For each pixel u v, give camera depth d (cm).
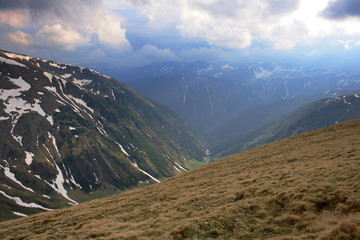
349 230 1395
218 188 3111
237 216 2058
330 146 4388
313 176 2555
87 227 2392
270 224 1848
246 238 1741
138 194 4091
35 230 2559
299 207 1919
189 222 2039
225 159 6788
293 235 1623
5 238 2422
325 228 1559
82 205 3916
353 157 2956
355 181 2062
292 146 5688
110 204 3528
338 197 1870
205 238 1822
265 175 3200
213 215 2114
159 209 2708
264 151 6138
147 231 2031
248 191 2594
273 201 2169
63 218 2930
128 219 2538
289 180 2614
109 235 2050
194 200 2753
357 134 5131
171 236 1867
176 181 4959
